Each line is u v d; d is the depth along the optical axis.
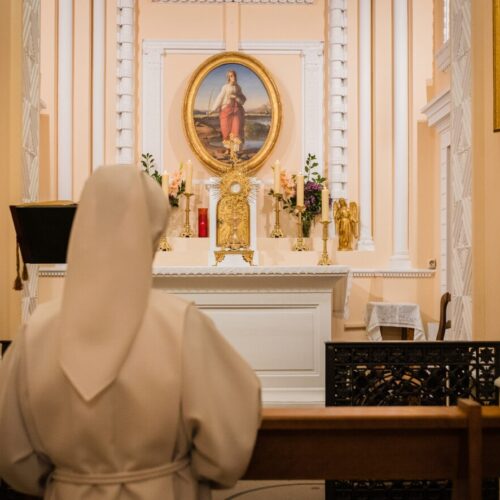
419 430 2.41
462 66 6.34
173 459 2.03
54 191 9.98
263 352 6.87
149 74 10.45
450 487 3.91
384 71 10.25
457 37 6.47
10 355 2.04
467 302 6.12
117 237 1.94
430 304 9.84
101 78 10.20
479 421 2.34
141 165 10.37
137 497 1.93
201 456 1.98
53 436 1.96
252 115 10.38
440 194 9.55
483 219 5.97
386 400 4.45
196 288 6.89
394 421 2.37
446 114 8.84
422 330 9.18
